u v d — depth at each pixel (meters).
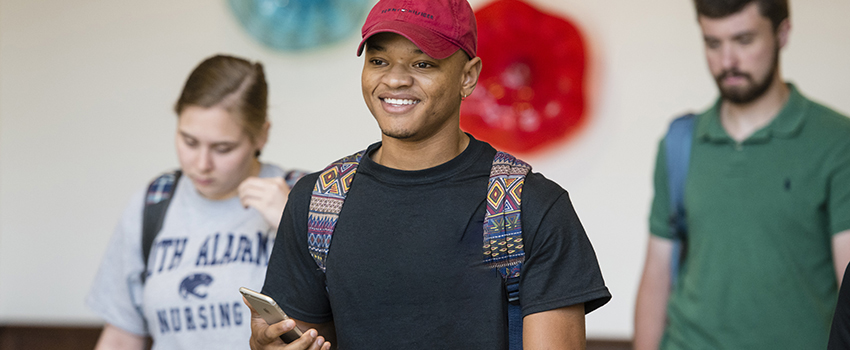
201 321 1.77
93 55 3.54
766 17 2.79
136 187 3.54
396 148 1.21
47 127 3.58
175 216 1.88
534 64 3.33
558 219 1.14
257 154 1.93
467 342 1.14
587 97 3.30
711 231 2.82
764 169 2.75
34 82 3.57
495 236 1.13
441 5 1.14
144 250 1.87
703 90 3.20
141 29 3.51
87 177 3.57
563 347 1.12
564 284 1.13
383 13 1.15
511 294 1.16
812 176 2.66
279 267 1.27
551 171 3.33
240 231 1.83
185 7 3.48
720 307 2.76
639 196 3.27
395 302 1.15
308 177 1.29
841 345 1.25
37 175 3.59
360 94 3.41
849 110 3.11
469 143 1.21
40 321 3.59
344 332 1.19
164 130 3.52
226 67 1.82
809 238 2.66
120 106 3.54
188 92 1.80
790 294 2.66
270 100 3.44
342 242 1.19
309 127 3.44
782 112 2.76
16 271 3.61
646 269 3.08
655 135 3.23
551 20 3.31
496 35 3.33
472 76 1.22
